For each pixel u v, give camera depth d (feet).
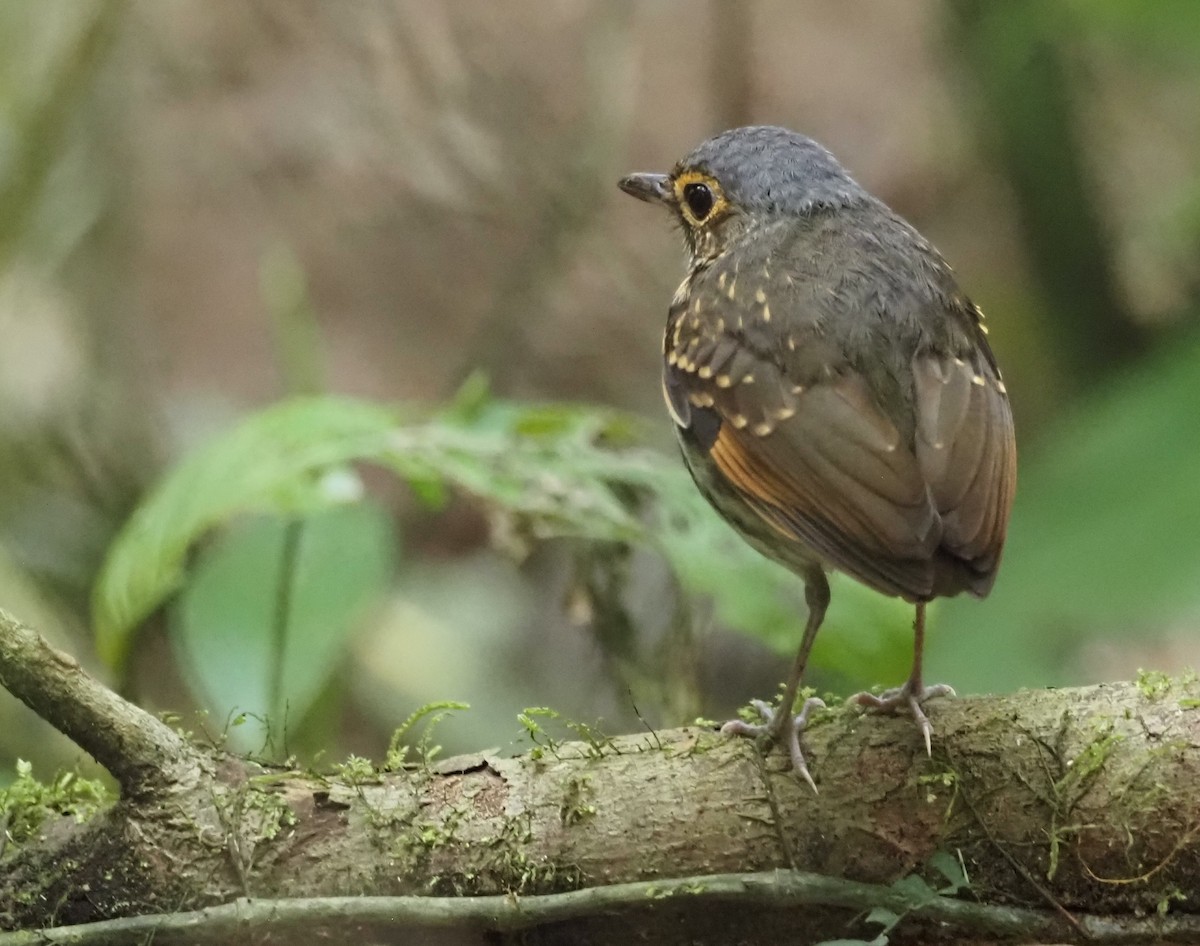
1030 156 49.75
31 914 21.39
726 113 59.88
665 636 33.01
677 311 28.02
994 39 46.65
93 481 51.13
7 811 22.03
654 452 33.81
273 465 27.89
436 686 48.91
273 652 28.73
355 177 60.23
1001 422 24.49
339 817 21.43
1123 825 19.97
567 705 49.55
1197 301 50.52
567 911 20.79
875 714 21.67
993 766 20.58
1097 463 31.73
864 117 63.82
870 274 25.94
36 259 50.34
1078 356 51.47
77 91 46.37
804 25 64.44
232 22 58.90
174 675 39.55
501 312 58.59
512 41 59.06
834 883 20.56
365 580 29.40
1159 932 20.03
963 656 31.81
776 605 28.96
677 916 21.09
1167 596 29.96
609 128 58.49
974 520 22.68
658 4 61.72
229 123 59.52
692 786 21.24
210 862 21.24
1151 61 45.06
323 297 60.75
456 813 21.35
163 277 58.95
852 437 23.77
